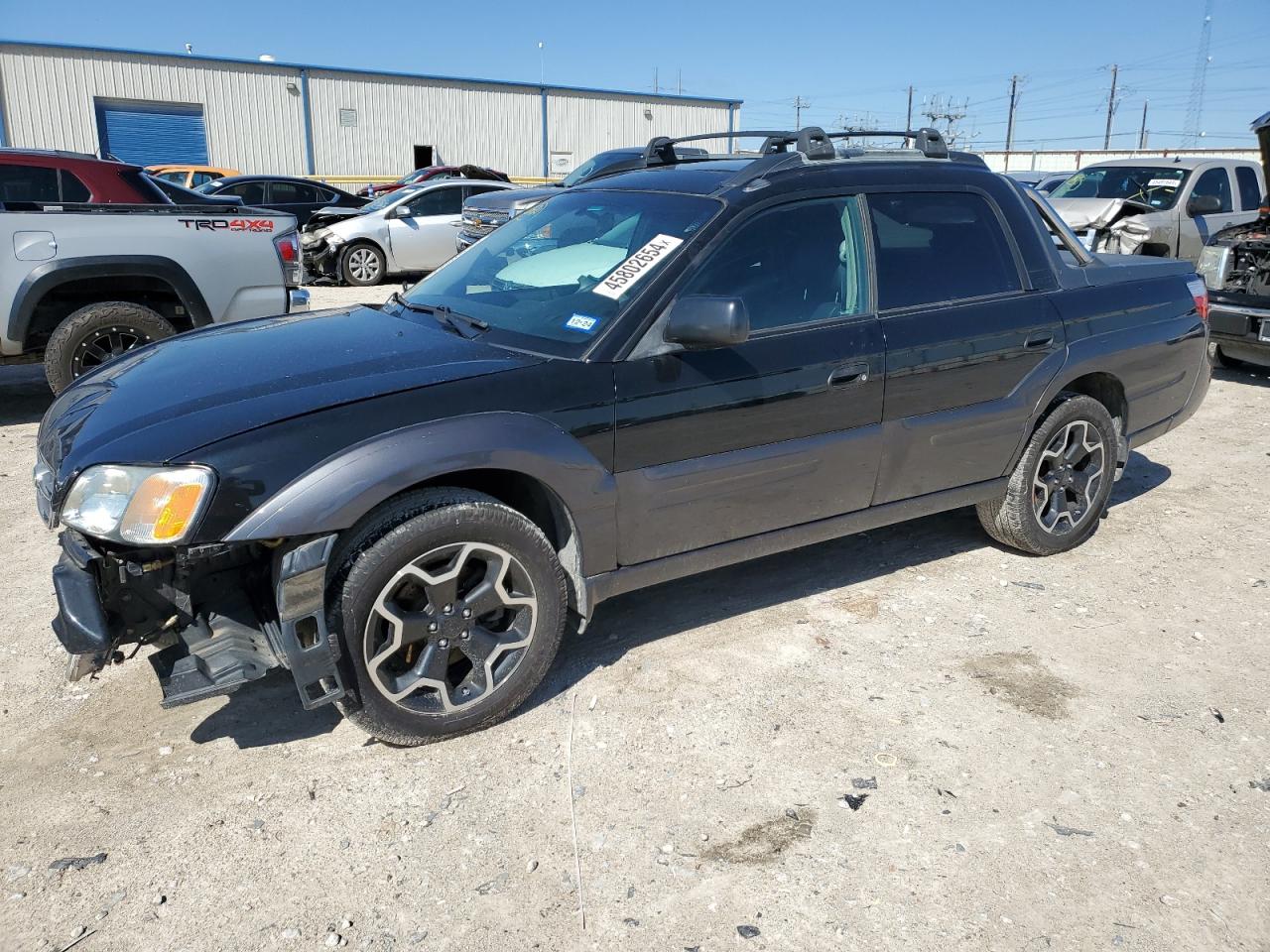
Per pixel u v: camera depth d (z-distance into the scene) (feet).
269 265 22.95
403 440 8.96
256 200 55.52
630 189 12.53
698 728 10.35
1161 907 7.97
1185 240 36.88
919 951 7.51
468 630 9.78
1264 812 9.14
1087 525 14.89
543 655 10.28
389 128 110.93
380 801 9.18
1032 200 14.20
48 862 8.38
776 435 11.21
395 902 7.98
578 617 11.51
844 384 11.54
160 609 8.90
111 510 8.41
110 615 8.75
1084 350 13.76
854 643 12.22
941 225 12.76
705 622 12.73
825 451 11.60
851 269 11.89
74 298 21.91
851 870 8.36
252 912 7.87
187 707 10.72
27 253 20.38
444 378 9.53
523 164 118.83
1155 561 14.80
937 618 12.90
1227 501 17.52
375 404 9.10
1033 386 13.34
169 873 8.28
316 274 49.03
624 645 12.10
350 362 9.98
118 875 8.24
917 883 8.22
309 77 106.01
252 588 9.33
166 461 8.39
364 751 9.94
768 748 10.03
